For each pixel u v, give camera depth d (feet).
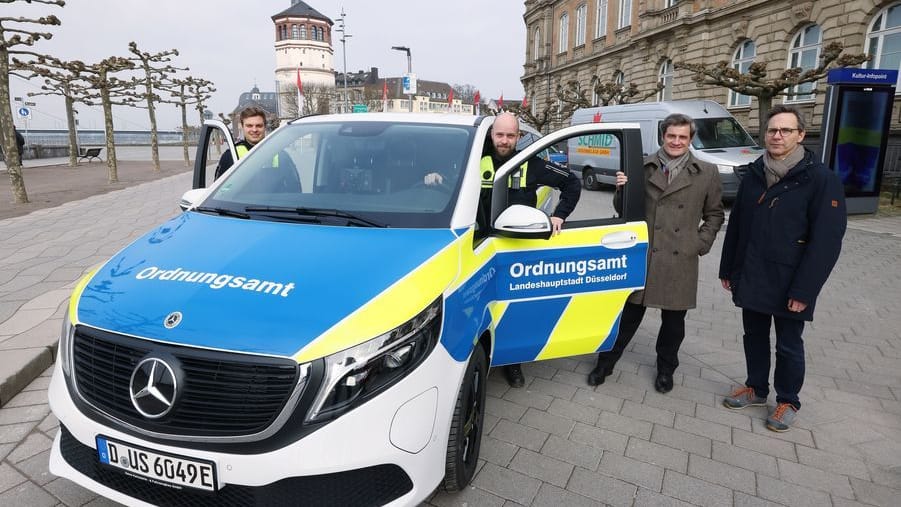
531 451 9.91
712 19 75.72
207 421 6.16
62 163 91.81
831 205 9.71
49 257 21.65
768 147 10.32
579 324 10.84
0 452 9.32
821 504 8.76
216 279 6.97
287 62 301.02
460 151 10.02
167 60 76.69
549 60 138.72
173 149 186.60
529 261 10.02
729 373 13.55
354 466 6.18
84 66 55.88
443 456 7.20
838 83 34.63
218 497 6.34
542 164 11.56
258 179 10.22
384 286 6.91
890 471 9.66
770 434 10.78
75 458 7.11
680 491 8.96
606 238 10.75
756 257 10.65
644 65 93.15
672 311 11.78
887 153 52.01
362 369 6.25
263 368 6.07
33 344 12.66
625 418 11.22
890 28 53.06
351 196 9.41
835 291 20.30
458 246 8.18
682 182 11.18
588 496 8.73
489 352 9.53
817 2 59.67
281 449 6.03
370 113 11.78
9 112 36.06
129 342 6.36
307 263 7.28
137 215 32.63
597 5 112.37
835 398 12.30
